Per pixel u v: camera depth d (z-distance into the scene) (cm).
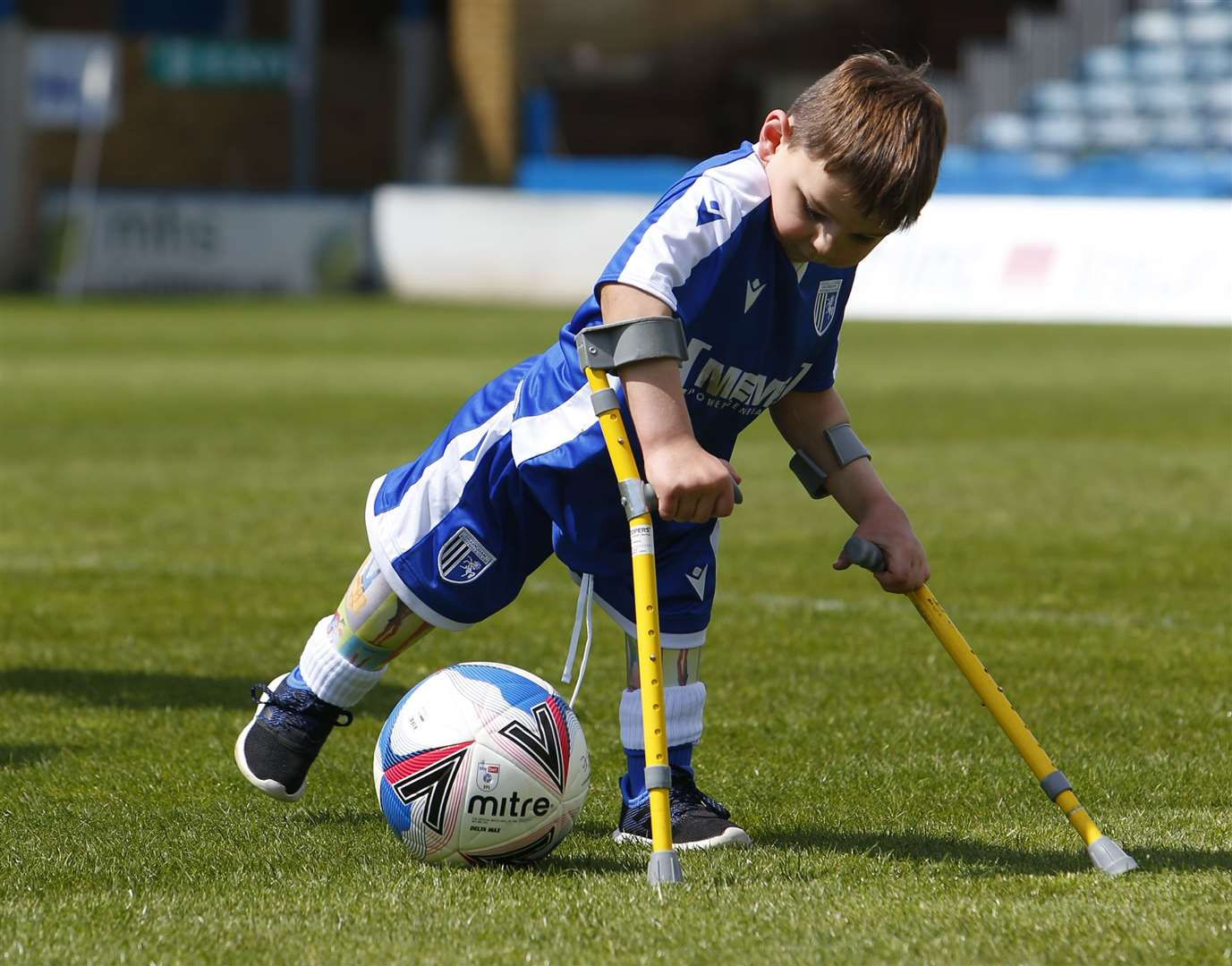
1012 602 2334
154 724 1658
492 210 10812
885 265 9550
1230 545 2806
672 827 1227
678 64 13338
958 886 1085
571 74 13300
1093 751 1557
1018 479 3622
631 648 1243
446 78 13000
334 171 13138
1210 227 8888
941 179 10488
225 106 12875
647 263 1123
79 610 2261
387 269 11119
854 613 2261
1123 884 1079
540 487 1203
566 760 1159
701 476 1105
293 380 5984
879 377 6153
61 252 11125
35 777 1449
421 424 4681
